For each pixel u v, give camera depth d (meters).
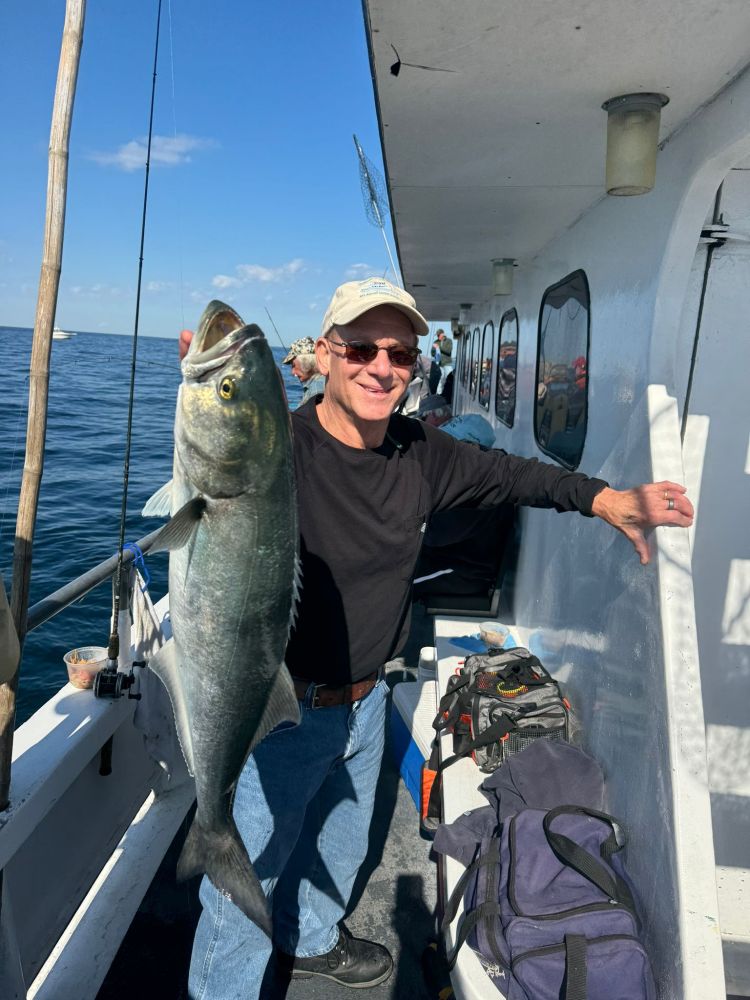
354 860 2.62
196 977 2.18
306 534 2.07
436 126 2.37
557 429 4.02
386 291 1.90
